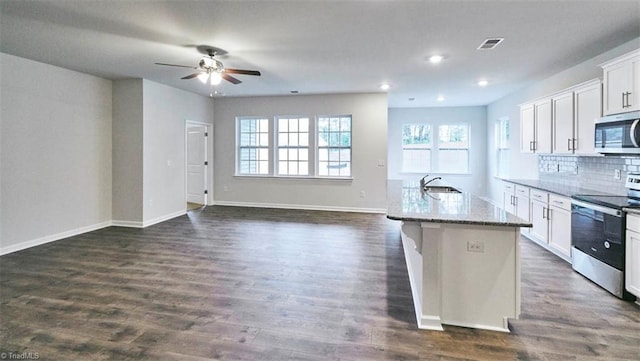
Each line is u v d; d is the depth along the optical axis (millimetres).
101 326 2375
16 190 4172
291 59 4199
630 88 2947
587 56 4000
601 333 2291
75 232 4969
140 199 5484
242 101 7383
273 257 3965
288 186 7277
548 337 2246
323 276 3365
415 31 3219
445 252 2373
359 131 6828
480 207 2652
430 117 8539
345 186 6980
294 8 2734
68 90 4789
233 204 7578
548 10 2748
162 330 2328
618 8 2703
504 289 2326
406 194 3438
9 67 4055
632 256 2699
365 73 4934
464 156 8484
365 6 2695
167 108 6020
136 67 4645
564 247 3703
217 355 2049
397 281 3236
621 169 3553
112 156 5547
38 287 3053
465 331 2320
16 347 2109
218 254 4074
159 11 2807
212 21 3004
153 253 4102
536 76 5043
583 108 3688
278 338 2238
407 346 2146
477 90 6254
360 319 2496
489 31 3211
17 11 2818
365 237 4895
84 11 2812
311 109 7023
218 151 7590
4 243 4062
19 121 4188
